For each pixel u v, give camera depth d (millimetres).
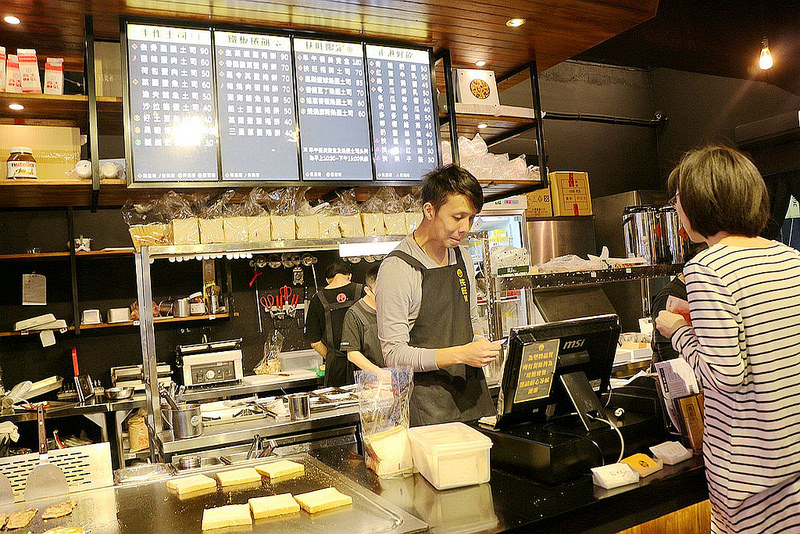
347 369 4062
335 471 1944
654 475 1808
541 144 4066
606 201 7125
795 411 1604
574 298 5008
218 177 3062
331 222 3309
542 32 3574
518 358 1871
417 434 1911
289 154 3215
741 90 7289
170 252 2883
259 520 1584
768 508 1605
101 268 5027
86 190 3207
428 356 2145
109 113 3164
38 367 4820
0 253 4773
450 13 3240
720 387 1604
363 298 3650
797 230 6961
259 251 3084
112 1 2822
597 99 7684
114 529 1580
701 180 1713
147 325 2869
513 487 1748
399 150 3500
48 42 3219
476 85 3947
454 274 2395
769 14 4914
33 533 1575
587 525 1646
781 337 1611
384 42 3514
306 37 3303
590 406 1957
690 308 1678
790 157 6770
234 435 2721
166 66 3010
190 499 1774
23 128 3143
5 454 3422
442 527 1496
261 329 5395
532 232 6125
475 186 2215
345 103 3369
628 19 3463
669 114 8023
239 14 3059
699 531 1885
